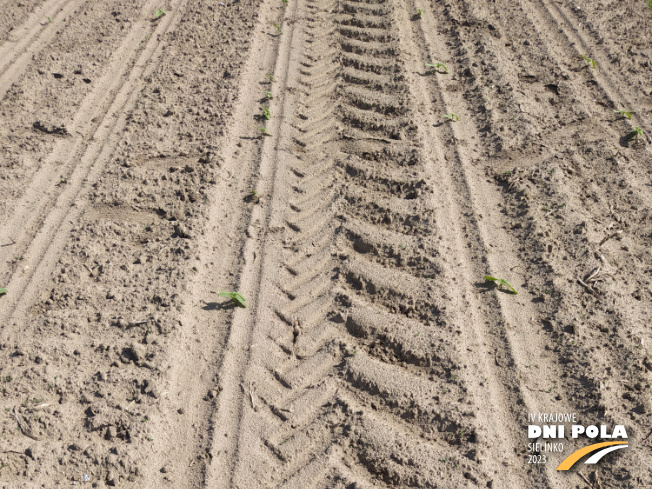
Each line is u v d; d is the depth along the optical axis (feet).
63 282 10.64
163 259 11.10
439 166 13.26
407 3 20.42
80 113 15.05
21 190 12.67
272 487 7.75
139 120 14.73
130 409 8.57
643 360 9.17
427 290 10.32
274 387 8.96
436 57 17.33
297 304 10.28
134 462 7.95
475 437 8.16
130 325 9.76
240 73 16.37
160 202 12.42
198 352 9.44
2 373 9.04
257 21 18.97
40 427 8.39
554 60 17.13
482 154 13.69
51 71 16.66
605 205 12.27
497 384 8.97
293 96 15.69
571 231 11.48
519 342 9.55
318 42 18.06
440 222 11.77
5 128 14.40
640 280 10.67
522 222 11.76
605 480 7.82
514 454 8.14
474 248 11.23
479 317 9.98
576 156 13.52
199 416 8.55
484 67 16.65
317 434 8.34
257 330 9.78
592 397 8.72
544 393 8.85
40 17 19.72
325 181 13.03
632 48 17.80
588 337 9.55
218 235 11.66
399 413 8.61
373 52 17.48
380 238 11.46
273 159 13.60
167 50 17.63
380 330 9.71
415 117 14.75
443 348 9.31
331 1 20.45
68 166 13.39
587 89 15.98
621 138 14.16
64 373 9.07
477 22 18.97
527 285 10.52
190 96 15.67
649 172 13.19
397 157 13.62
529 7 20.17
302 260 11.15
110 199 12.43
